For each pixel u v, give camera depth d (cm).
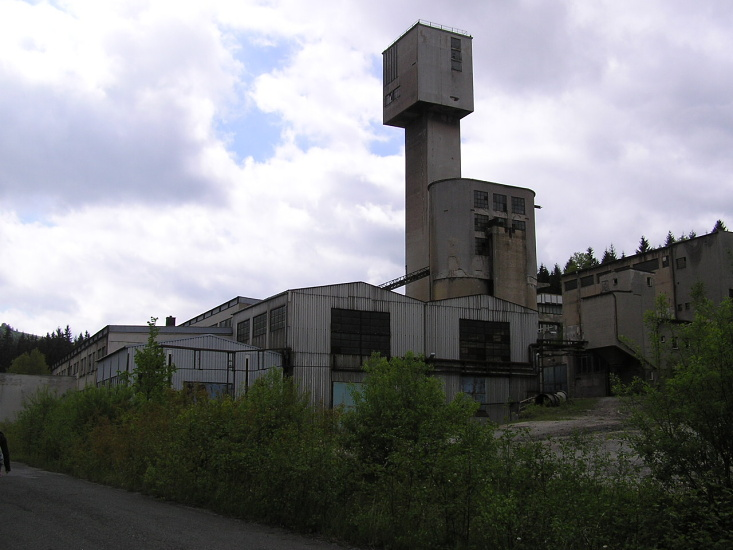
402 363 1570
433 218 7156
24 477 1989
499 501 884
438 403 1501
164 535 1024
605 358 5591
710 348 886
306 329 4800
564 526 830
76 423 2459
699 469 878
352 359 4900
